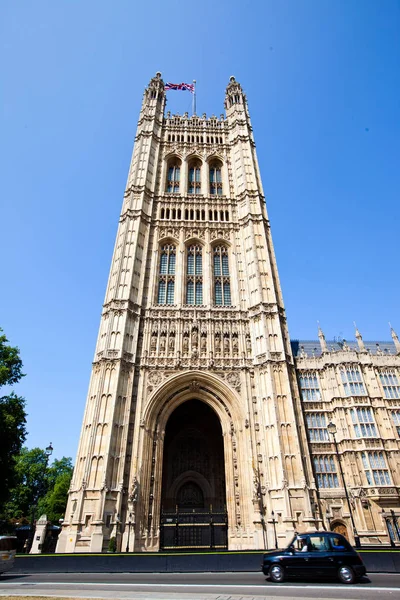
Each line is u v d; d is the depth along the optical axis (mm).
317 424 37562
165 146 55562
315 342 48531
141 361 35719
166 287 42188
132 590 13664
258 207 46844
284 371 34656
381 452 35125
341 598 11453
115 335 35688
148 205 47406
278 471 29828
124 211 46406
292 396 34219
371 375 40156
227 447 33000
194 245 46219
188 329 38406
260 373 35312
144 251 43188
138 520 28109
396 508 32688
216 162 55562
